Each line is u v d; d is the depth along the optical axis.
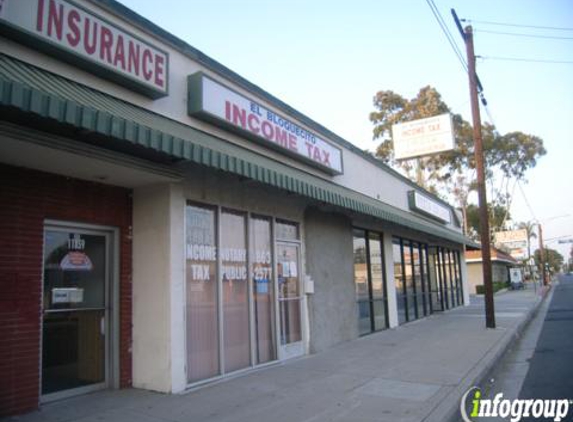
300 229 11.03
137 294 7.61
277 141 10.05
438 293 21.83
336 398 6.89
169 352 7.20
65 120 4.88
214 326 8.33
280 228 10.44
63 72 6.19
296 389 7.46
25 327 6.11
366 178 15.25
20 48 5.75
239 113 8.99
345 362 9.66
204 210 8.38
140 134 5.72
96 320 7.28
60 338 6.76
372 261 15.05
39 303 6.31
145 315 7.50
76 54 6.16
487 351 10.59
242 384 7.81
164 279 7.38
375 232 15.52
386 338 13.00
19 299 6.09
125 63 6.88
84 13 6.36
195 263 8.05
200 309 8.07
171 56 7.98
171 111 7.83
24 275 6.18
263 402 6.71
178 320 7.39
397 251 17.28
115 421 5.82
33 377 6.14
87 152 6.01
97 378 7.21
